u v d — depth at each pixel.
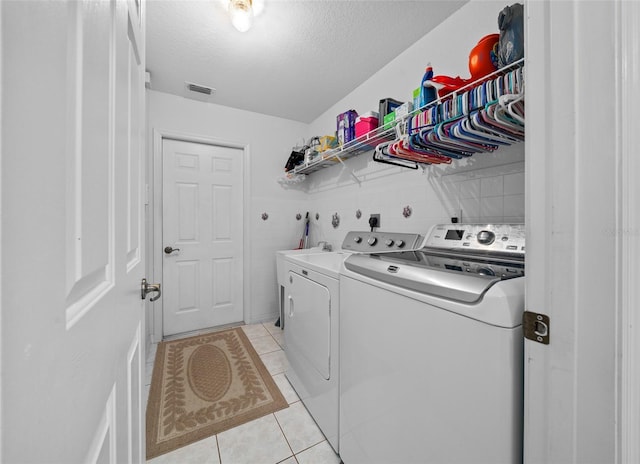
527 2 0.50
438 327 0.72
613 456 0.41
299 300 1.62
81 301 0.34
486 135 1.06
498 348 0.58
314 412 1.42
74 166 0.31
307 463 1.19
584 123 0.42
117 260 0.50
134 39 0.69
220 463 1.19
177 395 1.64
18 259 0.20
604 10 0.39
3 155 0.18
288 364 1.81
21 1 0.21
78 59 0.31
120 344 0.52
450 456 0.68
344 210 2.40
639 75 0.37
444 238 1.33
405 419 0.82
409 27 1.58
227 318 2.77
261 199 2.87
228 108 2.67
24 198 0.21
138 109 0.76
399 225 1.82
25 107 0.21
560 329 0.46
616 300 0.40
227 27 1.58
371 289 0.98
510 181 1.24
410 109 1.34
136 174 0.73
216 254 2.71
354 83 2.21
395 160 1.59
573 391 0.45
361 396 1.03
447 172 1.51
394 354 0.87
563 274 0.45
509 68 0.90
